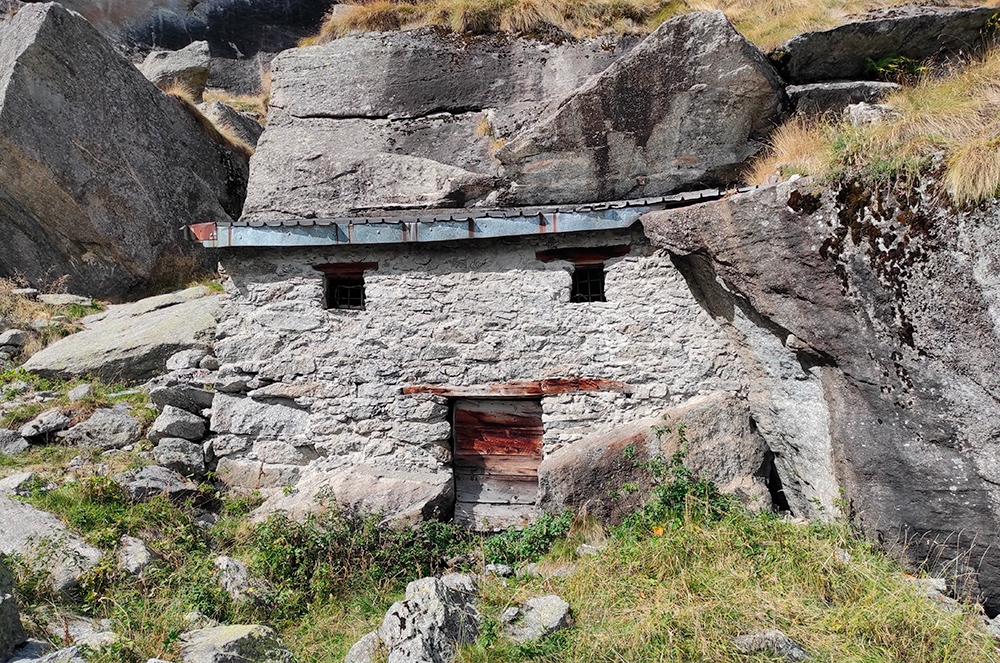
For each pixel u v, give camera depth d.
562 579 5.73
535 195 7.98
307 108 9.31
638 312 7.15
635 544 5.88
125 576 5.31
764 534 5.73
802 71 7.95
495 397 7.46
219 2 23.48
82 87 11.36
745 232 5.95
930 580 5.20
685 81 7.21
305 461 7.57
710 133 7.43
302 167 8.90
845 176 5.47
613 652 4.52
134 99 12.34
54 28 11.02
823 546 5.44
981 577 5.16
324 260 7.58
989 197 4.79
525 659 4.54
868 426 5.55
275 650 4.75
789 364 6.21
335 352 7.53
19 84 10.48
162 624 4.79
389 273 7.51
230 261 7.66
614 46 9.11
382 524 6.82
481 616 5.07
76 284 11.88
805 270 5.69
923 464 5.29
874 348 5.43
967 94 5.96
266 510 7.12
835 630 4.63
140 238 11.83
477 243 7.39
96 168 11.30
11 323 10.07
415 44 9.34
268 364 7.60
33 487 6.22
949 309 5.02
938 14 7.55
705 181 7.66
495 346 7.33
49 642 4.40
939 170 5.06
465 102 9.06
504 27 9.34
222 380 7.62
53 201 11.05
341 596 6.07
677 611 4.82
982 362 4.92
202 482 7.45
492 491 7.52
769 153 7.41
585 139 7.57
